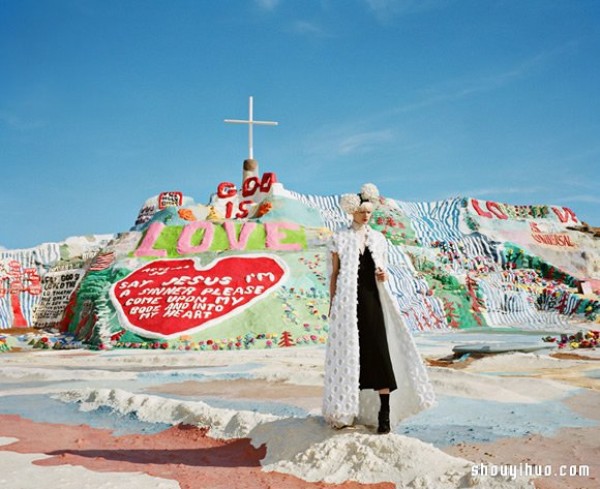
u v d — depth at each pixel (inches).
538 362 616.7
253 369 631.8
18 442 267.0
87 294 1185.4
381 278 234.5
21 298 1640.0
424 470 195.0
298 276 1133.7
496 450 244.4
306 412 343.0
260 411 349.1
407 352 231.9
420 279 1508.4
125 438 276.7
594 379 492.1
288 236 1296.8
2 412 361.7
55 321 1535.4
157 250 1253.1
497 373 554.3
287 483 197.3
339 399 220.2
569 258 1882.4
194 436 274.5
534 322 1512.1
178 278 1117.7
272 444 236.4
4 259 1701.5
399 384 235.8
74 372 580.1
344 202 238.7
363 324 230.4
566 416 321.7
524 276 1734.7
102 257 1289.4
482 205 2044.8
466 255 1786.4
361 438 215.6
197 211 1469.0
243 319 1019.9
